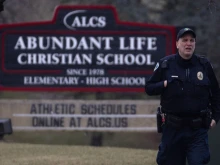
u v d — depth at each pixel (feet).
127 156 72.23
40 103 91.97
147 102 91.61
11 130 86.99
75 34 91.61
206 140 43.80
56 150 76.54
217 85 44.55
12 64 91.61
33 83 91.56
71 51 91.61
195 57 43.88
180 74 43.32
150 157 71.77
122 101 91.56
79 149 77.71
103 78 91.45
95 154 73.61
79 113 91.86
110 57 91.35
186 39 43.24
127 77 91.20
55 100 91.97
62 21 91.81
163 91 43.86
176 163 44.45
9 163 66.74
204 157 43.27
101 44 91.45
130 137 123.44
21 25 91.71
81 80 91.35
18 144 82.94
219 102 44.62
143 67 91.15
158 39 91.20
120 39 91.40
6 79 91.61
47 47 91.71
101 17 91.71
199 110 43.24
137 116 91.66
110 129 91.71
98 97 111.55
